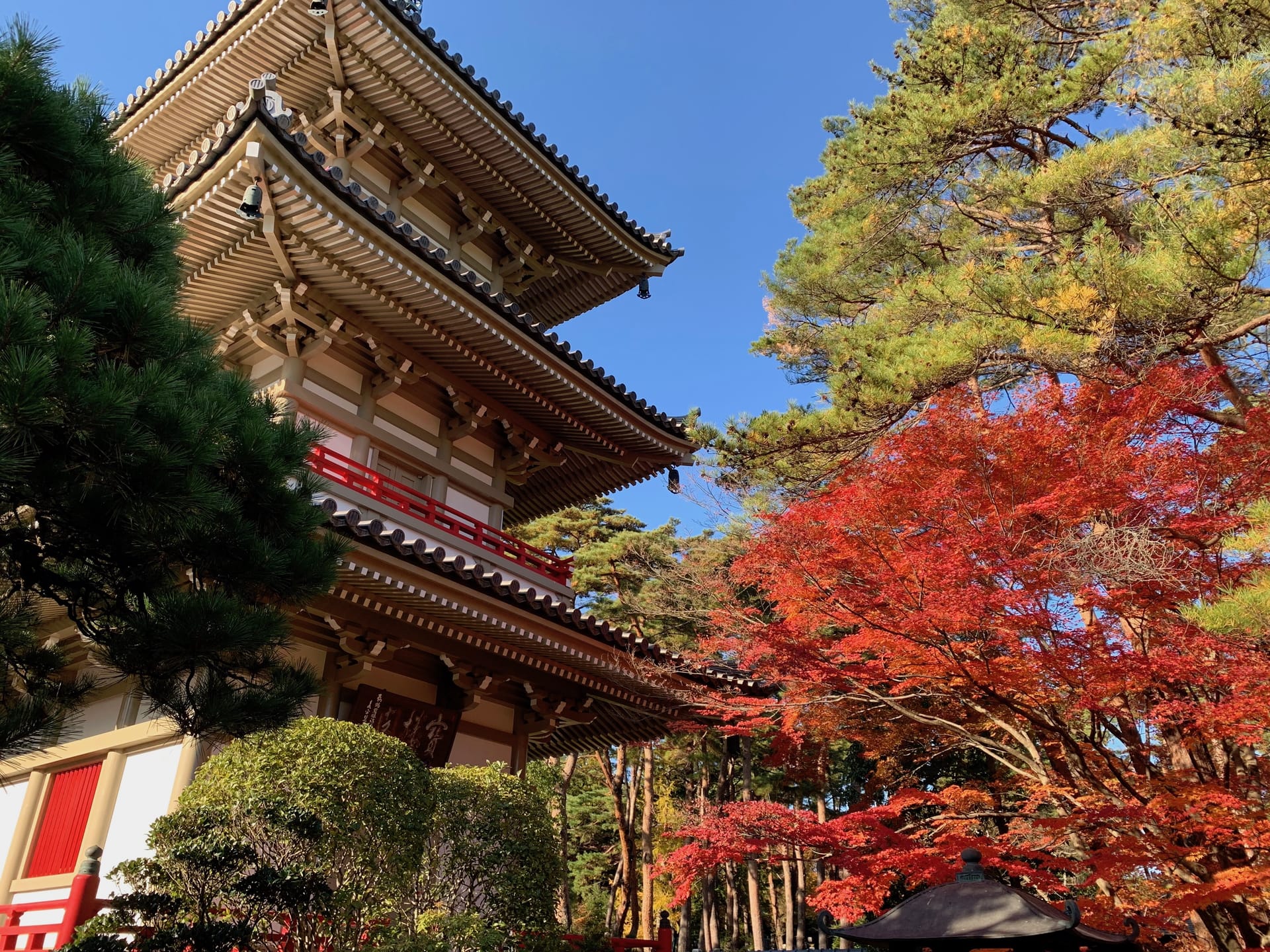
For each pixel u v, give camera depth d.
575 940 8.84
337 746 7.68
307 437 6.89
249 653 6.04
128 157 7.04
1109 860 9.27
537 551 15.50
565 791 29.72
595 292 20.73
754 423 14.98
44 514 5.75
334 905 6.91
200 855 6.59
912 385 12.90
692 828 11.90
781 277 21.36
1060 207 13.98
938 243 19.45
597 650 12.48
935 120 14.95
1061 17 17.67
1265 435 10.21
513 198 17.77
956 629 10.14
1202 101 10.60
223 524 6.03
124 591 6.24
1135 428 11.06
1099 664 9.45
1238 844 9.28
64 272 5.25
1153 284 10.57
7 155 5.65
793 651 11.95
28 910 8.53
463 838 8.30
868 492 11.12
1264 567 9.26
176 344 6.08
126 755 11.01
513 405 15.73
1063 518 10.45
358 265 12.41
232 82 15.72
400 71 15.19
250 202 8.59
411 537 13.07
